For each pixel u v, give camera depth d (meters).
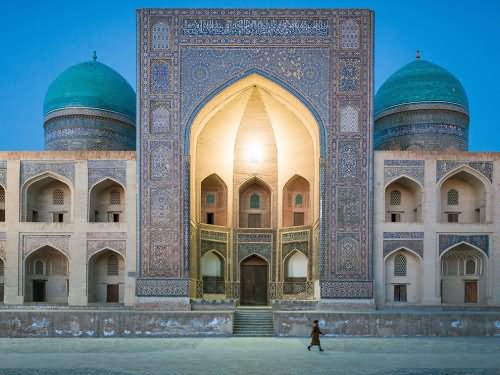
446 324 13.02
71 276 15.75
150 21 15.64
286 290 17.91
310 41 15.62
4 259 15.80
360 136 15.40
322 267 15.11
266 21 15.73
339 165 15.35
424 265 15.59
